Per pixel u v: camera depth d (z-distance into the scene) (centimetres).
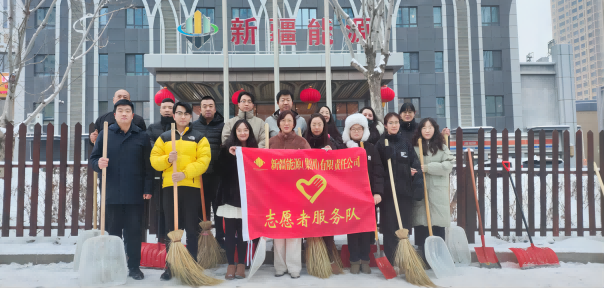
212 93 1647
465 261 417
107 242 341
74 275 368
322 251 373
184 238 481
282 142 396
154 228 461
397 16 2239
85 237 388
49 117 2108
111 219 361
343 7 2119
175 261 338
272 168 374
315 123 404
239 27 1524
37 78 2103
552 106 2312
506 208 486
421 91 2220
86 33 887
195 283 337
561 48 2312
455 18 2247
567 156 491
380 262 377
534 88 2325
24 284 338
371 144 406
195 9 2127
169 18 2153
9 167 472
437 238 377
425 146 408
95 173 414
